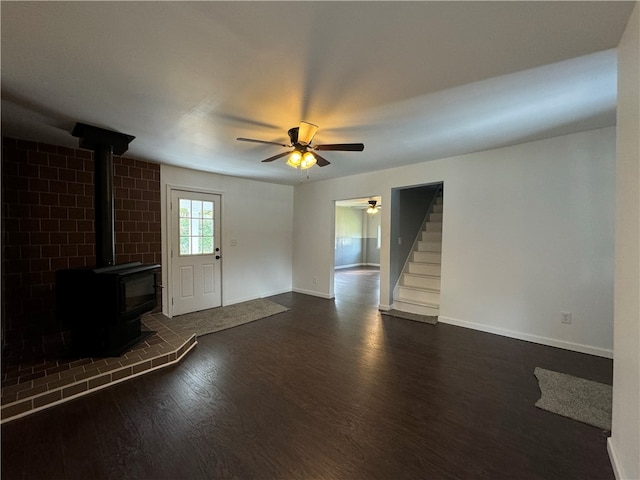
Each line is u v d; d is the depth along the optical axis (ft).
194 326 12.54
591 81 6.12
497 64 5.49
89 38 4.72
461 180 12.40
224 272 15.96
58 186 10.54
